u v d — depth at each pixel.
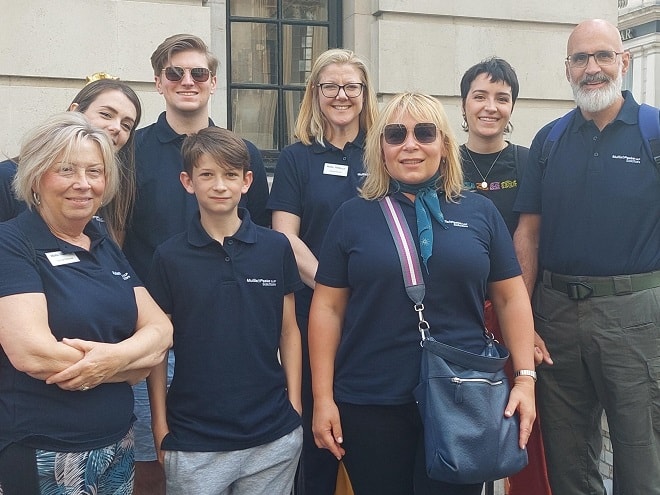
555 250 3.34
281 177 3.52
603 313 3.23
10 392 2.29
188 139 2.81
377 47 5.79
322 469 3.46
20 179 2.40
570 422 3.44
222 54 5.66
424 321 2.67
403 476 2.80
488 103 3.60
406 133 2.74
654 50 23.31
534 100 6.17
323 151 3.52
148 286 2.81
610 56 3.23
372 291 2.71
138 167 3.34
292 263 2.97
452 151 2.81
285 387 2.92
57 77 5.05
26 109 5.03
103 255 2.53
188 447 2.70
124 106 3.08
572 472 3.47
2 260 2.28
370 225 2.78
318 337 2.87
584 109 3.27
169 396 2.83
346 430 2.80
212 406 2.73
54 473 2.26
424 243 2.68
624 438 3.27
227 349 2.74
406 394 2.69
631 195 3.18
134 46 5.20
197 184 2.76
